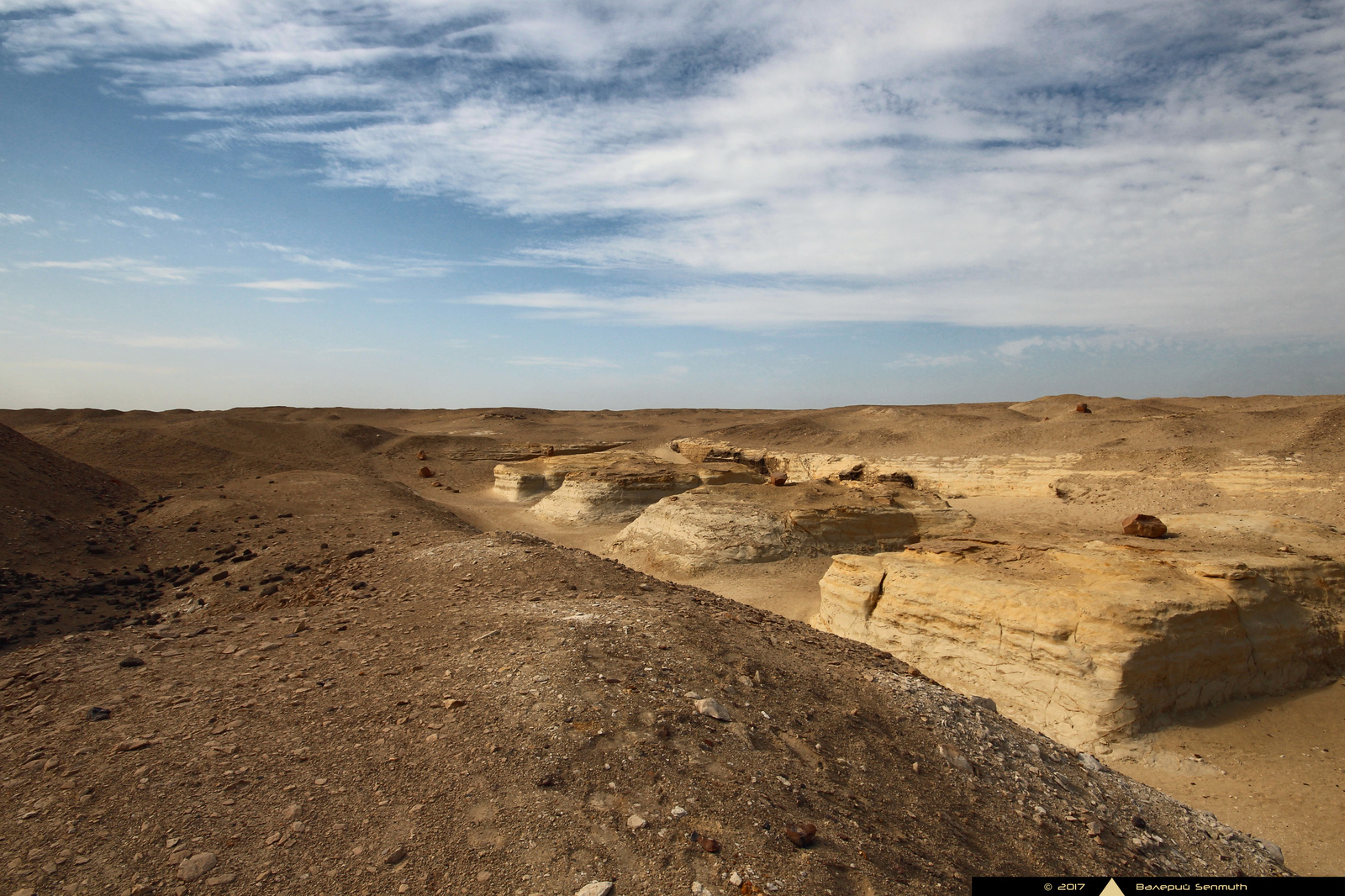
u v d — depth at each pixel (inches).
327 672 272.5
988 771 253.9
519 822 169.3
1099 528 875.4
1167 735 445.7
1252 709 471.8
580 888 149.3
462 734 210.1
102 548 712.4
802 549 971.9
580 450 2723.9
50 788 183.9
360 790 183.6
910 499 1081.4
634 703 232.1
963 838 202.4
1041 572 564.4
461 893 146.8
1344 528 969.5
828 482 1168.2
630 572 518.9
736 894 151.7
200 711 233.5
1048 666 479.5
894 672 345.7
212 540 772.6
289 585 567.2
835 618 664.4
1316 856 353.7
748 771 204.2
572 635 292.8
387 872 152.8
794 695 273.9
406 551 629.6
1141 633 455.8
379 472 2319.1
